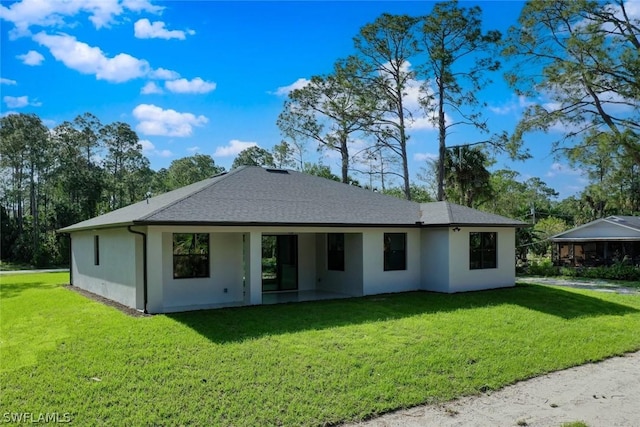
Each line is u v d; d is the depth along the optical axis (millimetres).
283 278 15672
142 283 11453
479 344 8539
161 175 63406
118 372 6625
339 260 15242
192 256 12586
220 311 11055
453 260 14891
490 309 11867
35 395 5828
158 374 6551
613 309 12719
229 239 13172
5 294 16062
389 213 15609
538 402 6031
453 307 12070
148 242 10812
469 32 27062
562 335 9500
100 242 14875
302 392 6043
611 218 31156
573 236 31688
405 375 6781
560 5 22547
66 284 19375
